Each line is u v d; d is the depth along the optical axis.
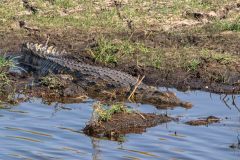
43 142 32.78
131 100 40.16
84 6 53.69
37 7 53.25
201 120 36.50
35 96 40.16
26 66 45.81
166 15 52.62
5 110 37.50
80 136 33.84
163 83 42.81
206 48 46.94
